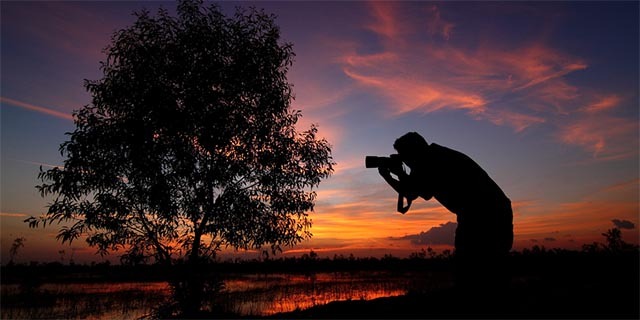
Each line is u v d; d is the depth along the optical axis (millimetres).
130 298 17188
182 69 10086
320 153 11273
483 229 4043
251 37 11031
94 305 15039
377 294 16750
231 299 14680
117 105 9938
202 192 9898
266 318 6824
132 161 9562
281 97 11055
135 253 9758
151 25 10352
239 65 10492
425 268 44656
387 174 5023
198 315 9586
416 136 4676
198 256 10258
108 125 9773
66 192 9219
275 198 10750
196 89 10094
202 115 9898
